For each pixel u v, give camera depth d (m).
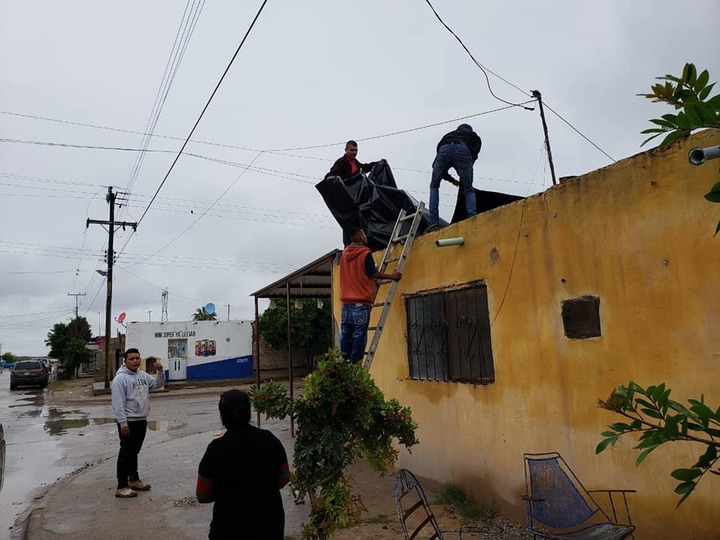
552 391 4.82
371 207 7.64
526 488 5.03
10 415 18.28
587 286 4.52
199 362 31.02
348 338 6.52
